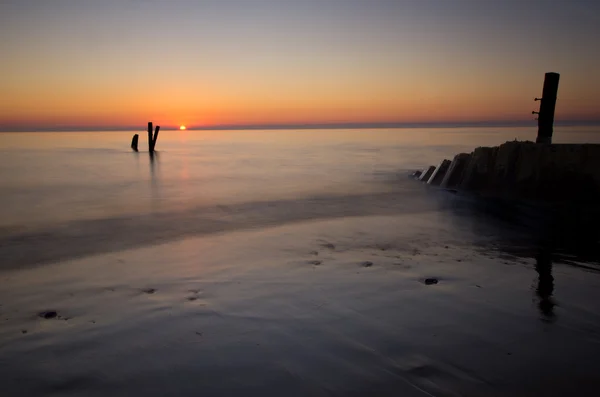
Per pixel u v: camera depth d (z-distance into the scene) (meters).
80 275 5.41
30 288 4.88
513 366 3.07
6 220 9.43
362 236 7.58
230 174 19.73
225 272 5.43
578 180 9.88
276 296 4.52
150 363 3.13
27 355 3.27
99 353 3.30
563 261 5.89
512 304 4.27
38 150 44.78
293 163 25.72
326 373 2.98
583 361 3.15
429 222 8.84
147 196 13.11
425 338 3.51
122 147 50.94
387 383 2.85
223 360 3.16
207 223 9.00
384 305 4.25
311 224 8.79
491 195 11.50
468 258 6.06
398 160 27.08
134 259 6.18
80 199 12.57
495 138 65.06
